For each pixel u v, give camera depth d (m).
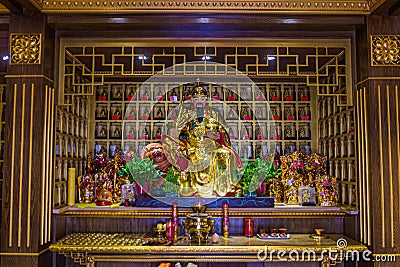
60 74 3.70
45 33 3.43
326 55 3.76
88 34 3.68
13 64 3.40
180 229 3.80
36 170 3.33
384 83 3.41
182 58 4.34
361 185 3.52
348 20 3.46
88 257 3.34
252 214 3.67
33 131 3.36
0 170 4.36
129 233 3.82
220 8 3.34
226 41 3.74
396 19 3.45
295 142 4.99
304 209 3.69
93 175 4.23
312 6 3.36
